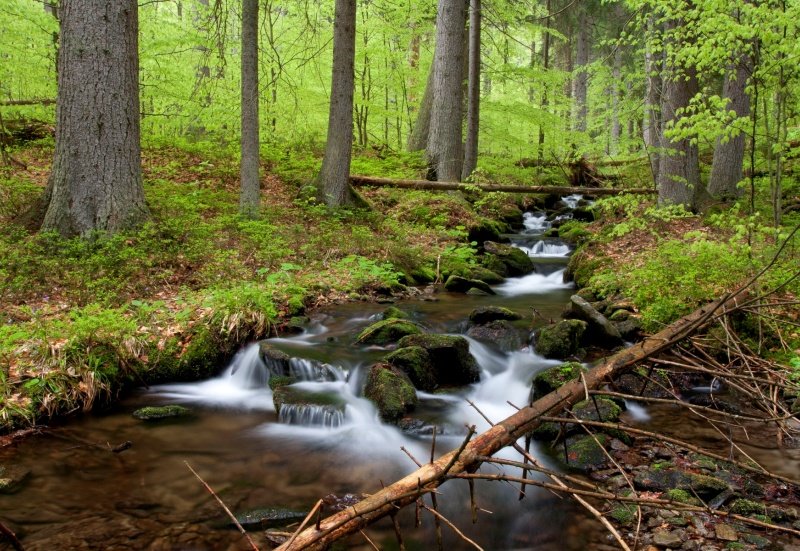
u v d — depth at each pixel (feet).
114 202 25.81
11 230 24.76
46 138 42.09
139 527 11.08
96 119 25.30
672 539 10.57
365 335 21.11
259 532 11.00
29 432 14.97
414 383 18.15
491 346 21.77
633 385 17.49
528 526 11.40
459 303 27.81
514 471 13.51
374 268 28.66
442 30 47.47
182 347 19.49
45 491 12.31
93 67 25.09
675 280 22.71
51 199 25.88
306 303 25.45
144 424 16.05
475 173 46.93
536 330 22.00
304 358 19.01
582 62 79.56
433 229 39.91
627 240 33.91
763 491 12.12
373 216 37.50
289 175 43.86
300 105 50.29
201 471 13.50
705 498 11.89
